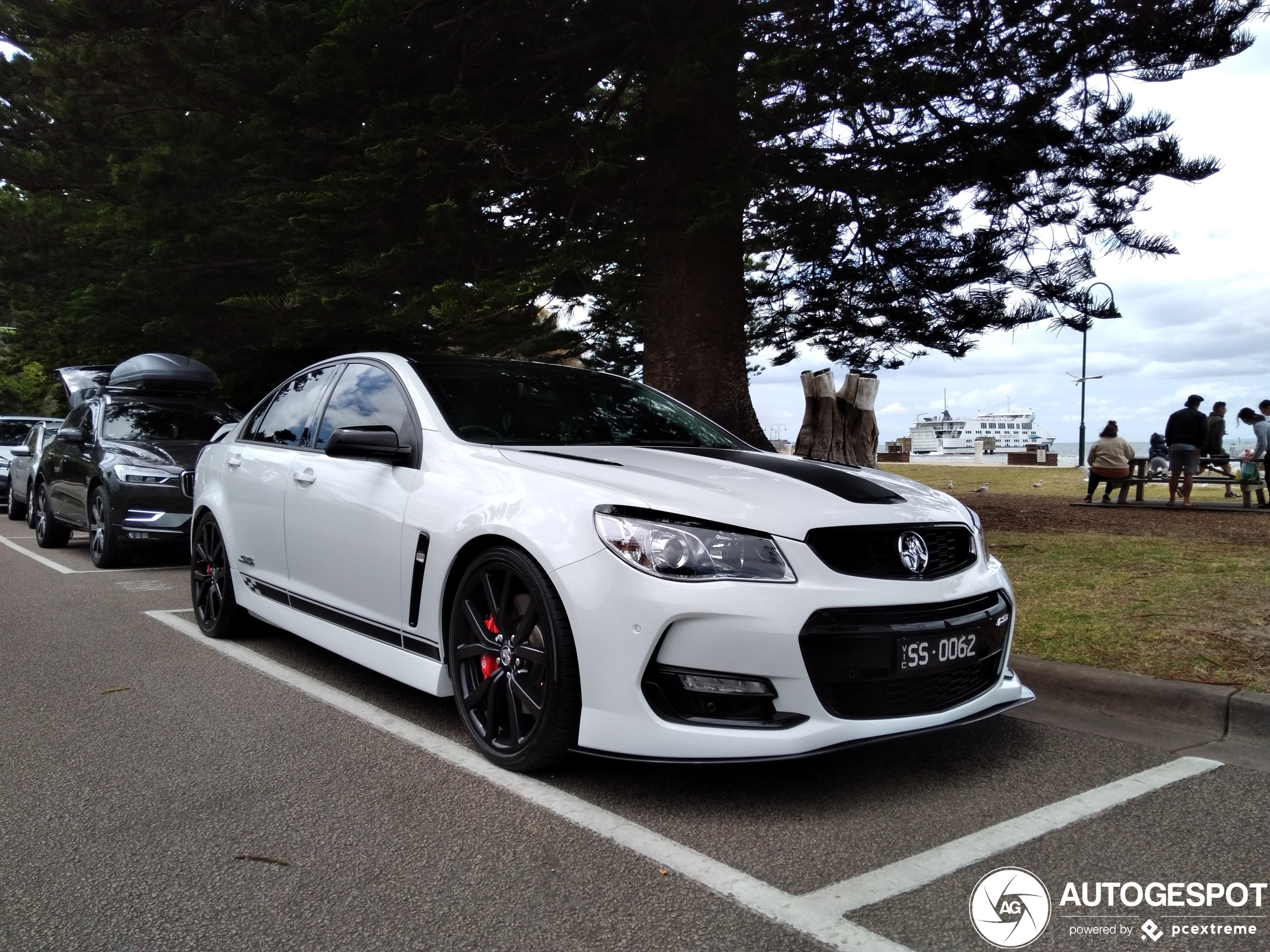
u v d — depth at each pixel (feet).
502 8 26.43
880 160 30.50
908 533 10.30
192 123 38.93
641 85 34.06
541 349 39.45
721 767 11.03
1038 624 16.28
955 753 11.57
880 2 27.76
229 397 47.01
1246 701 12.01
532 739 10.39
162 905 7.80
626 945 7.16
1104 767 11.05
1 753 11.61
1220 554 23.73
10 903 7.85
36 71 43.47
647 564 9.56
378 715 13.16
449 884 8.15
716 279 31.63
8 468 51.37
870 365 44.86
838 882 8.17
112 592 24.21
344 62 27.43
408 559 12.25
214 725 12.71
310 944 7.19
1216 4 29.12
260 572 16.37
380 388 14.53
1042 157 31.73
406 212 28.89
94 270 46.50
